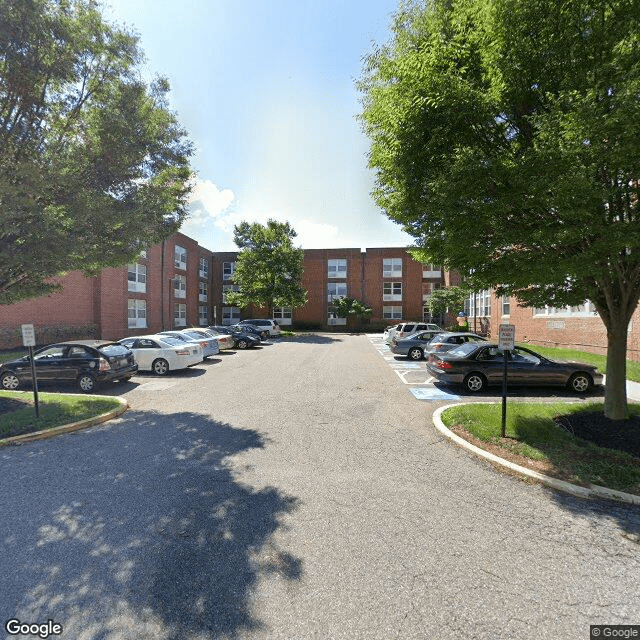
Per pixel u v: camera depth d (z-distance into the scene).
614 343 6.36
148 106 7.96
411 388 10.07
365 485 4.41
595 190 4.11
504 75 4.74
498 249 5.55
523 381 9.50
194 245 38.03
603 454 5.18
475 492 4.27
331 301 43.44
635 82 3.60
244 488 4.30
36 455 5.34
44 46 6.42
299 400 8.70
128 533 3.40
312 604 2.57
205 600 2.60
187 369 13.66
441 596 2.66
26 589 2.70
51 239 6.56
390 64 5.53
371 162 6.50
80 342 10.10
